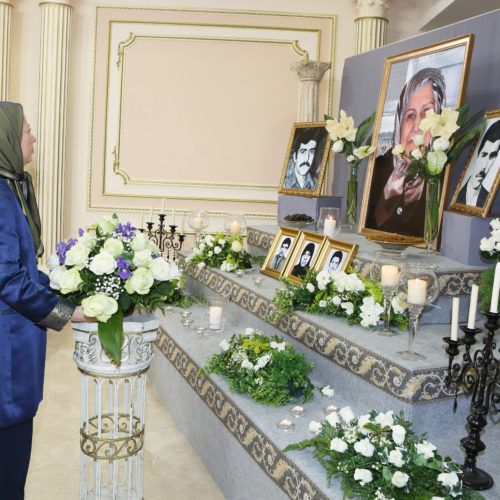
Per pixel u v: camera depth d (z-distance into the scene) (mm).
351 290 3504
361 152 5223
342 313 3578
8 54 7418
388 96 5266
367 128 5418
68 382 4773
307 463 2434
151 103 7887
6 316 2270
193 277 5668
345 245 4109
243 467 2941
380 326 3447
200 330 4219
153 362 4738
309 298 3746
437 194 4238
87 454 2574
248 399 3127
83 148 7891
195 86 7879
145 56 7820
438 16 7219
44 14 7320
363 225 5316
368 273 3924
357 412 2984
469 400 2791
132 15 7750
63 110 7488
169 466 3490
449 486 2059
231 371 3328
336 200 5664
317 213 5582
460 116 4215
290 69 7809
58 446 3686
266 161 8000
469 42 4418
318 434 2459
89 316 2275
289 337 3742
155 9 7746
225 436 3180
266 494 2686
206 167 7996
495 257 3334
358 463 2131
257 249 5844
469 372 2760
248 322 4430
